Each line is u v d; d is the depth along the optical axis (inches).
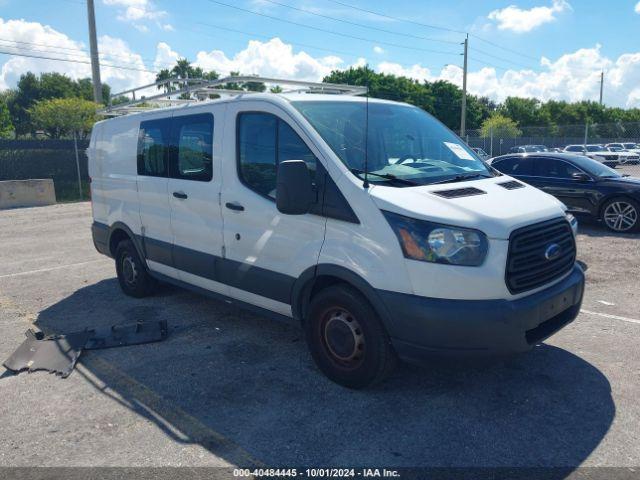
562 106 3361.2
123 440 133.1
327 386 157.2
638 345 182.4
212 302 243.8
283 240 163.0
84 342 192.5
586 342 185.6
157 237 225.0
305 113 163.0
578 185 405.7
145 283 247.4
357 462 121.1
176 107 210.2
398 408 143.5
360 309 144.3
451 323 128.7
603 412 139.3
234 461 123.0
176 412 145.8
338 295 148.9
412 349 134.8
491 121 2172.7
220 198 185.3
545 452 122.9
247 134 176.4
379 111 181.0
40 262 340.2
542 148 1194.6
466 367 134.0
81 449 129.7
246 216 175.2
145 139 228.2
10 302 254.7
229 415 143.1
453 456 122.2
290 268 161.9
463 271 129.2
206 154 193.2
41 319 228.7
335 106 173.0
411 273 132.6
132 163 237.8
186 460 124.0
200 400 151.9
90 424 140.9
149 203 226.2
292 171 143.6
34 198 650.8
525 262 136.5
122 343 193.0
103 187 262.2
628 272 279.4
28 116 2753.4
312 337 160.2
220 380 163.8
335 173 148.5
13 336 209.0
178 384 162.1
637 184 389.1
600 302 230.5
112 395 156.7
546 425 133.8
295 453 125.1
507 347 131.9
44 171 765.3
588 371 162.9
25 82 2819.9
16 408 150.5
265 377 164.7
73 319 227.3
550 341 187.0
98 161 265.6
